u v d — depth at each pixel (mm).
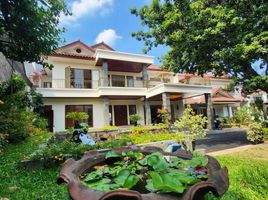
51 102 14758
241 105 24469
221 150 7379
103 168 1446
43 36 5273
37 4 4762
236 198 2580
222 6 8297
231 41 7621
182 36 8102
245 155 5988
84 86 16531
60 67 15797
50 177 3846
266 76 7602
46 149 4715
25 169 4133
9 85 8688
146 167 1318
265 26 7332
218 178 1072
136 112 18219
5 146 5445
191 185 1035
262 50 6715
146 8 9344
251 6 7855
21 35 5254
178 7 8156
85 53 18016
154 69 19938
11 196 2887
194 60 8805
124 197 871
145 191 1124
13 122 6312
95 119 15828
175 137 7359
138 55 16594
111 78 18062
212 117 16109
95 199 894
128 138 7527
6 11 4734
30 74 18547
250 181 2936
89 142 6203
